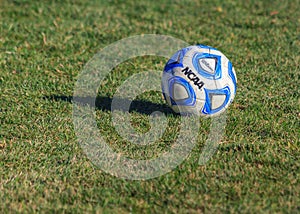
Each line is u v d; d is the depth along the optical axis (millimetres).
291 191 5176
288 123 6367
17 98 7004
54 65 8000
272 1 10570
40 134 6168
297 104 6820
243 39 8977
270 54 8398
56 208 4984
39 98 7004
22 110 6684
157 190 5223
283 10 10156
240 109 6691
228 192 5172
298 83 7438
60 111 6645
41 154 5809
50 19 9641
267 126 6281
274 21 9680
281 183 5293
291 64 8031
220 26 9500
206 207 4984
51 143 6004
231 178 5367
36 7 10094
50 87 7309
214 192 5172
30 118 6504
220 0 10586
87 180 5371
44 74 7719
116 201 5066
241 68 7891
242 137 6082
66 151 5844
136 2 10469
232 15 9953
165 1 10523
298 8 10250
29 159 5727
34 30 9188
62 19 9672
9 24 9375
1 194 5184
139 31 9250
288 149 5867
